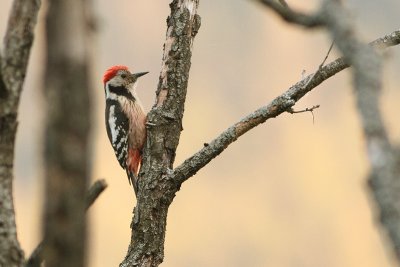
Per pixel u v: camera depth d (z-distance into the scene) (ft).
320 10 10.93
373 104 10.18
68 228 10.59
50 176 10.54
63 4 10.56
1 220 13.58
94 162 10.75
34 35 14.03
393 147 9.78
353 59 10.51
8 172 13.80
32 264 13.53
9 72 13.83
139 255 24.90
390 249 9.38
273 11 11.48
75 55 10.52
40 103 10.69
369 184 9.70
